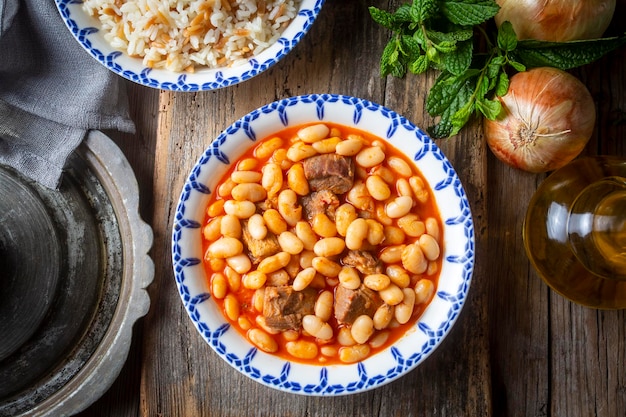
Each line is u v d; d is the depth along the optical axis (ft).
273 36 2.33
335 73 2.41
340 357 2.17
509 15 2.23
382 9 2.41
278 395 2.33
